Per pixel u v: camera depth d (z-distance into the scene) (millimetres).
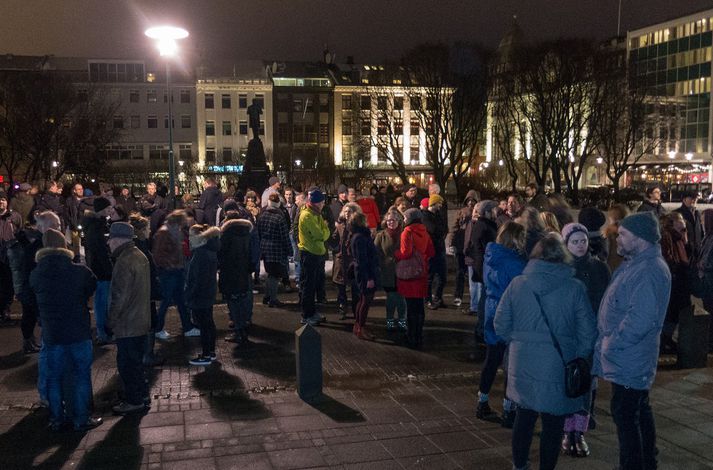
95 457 4934
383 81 48375
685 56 62969
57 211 13656
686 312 7340
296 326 9469
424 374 7148
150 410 5961
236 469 4711
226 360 7676
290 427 5535
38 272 5328
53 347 5371
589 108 36531
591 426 5332
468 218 10844
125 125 69312
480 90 39688
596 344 4379
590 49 36219
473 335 8922
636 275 4043
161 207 15180
